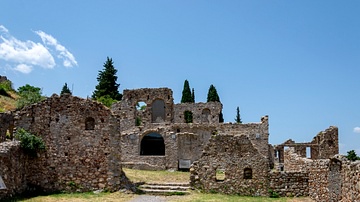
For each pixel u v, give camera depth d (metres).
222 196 27.72
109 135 29.11
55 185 28.31
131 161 45.12
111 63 83.06
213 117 56.75
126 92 53.12
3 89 66.94
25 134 27.78
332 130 51.75
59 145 28.94
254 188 28.52
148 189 29.28
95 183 28.58
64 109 29.47
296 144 52.25
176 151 44.69
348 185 18.94
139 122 56.97
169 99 53.41
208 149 29.55
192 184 29.33
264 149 46.78
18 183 26.27
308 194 28.27
